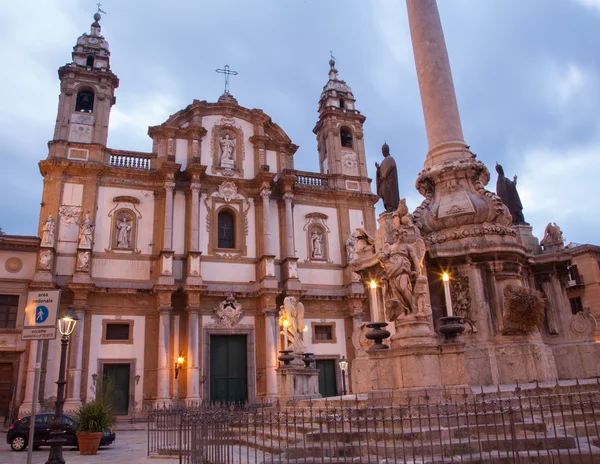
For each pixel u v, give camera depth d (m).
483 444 7.78
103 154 32.66
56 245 30.09
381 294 14.76
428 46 16.69
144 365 29.91
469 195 14.39
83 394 28.31
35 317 8.81
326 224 36.97
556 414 9.05
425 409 8.80
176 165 32.41
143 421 27.69
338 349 34.44
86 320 29.42
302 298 34.12
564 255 14.70
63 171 31.38
